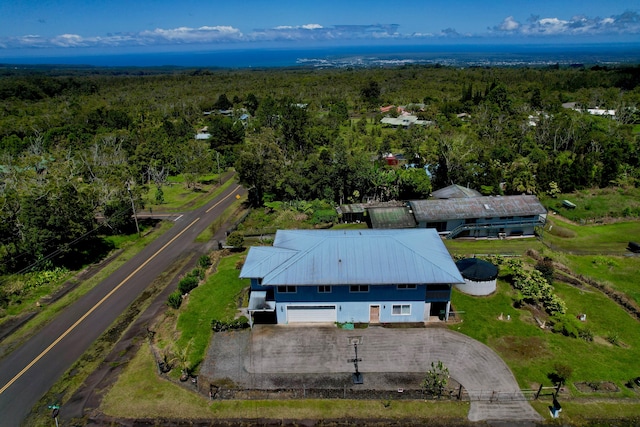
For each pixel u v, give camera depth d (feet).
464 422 76.69
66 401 81.71
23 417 78.23
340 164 189.37
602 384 84.74
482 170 203.72
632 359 92.38
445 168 208.03
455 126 317.01
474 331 100.42
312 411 79.20
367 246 105.91
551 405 80.12
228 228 171.01
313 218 171.63
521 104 385.29
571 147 271.69
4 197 130.21
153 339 99.09
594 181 208.74
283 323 104.01
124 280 128.57
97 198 157.38
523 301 111.45
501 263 132.16
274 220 175.42
